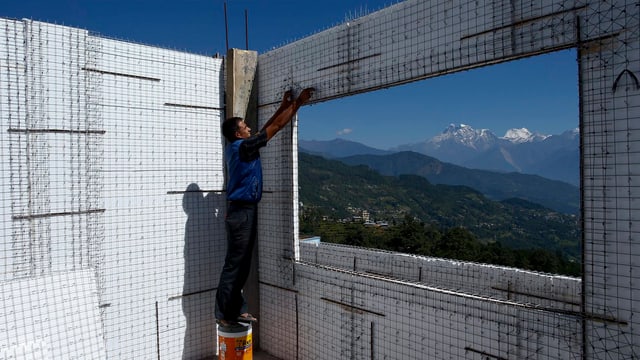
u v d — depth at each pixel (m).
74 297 3.64
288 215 4.39
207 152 4.67
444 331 3.13
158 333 4.31
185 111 4.50
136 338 4.17
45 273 3.63
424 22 3.18
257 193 3.96
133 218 4.14
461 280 4.24
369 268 5.09
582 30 2.42
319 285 4.09
